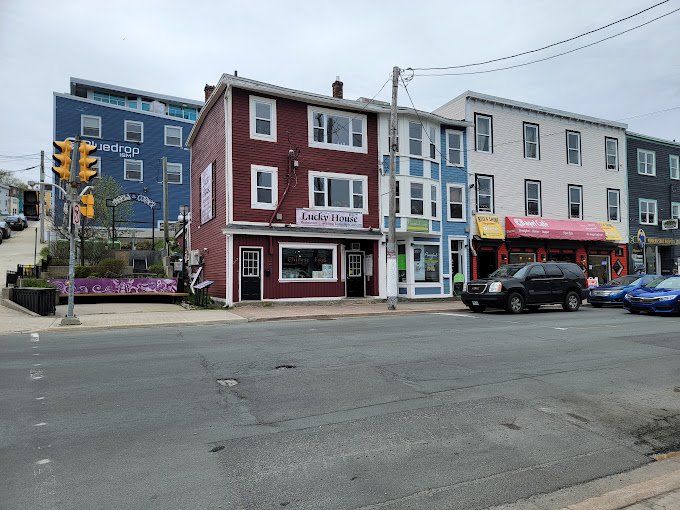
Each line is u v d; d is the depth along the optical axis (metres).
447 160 24.66
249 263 19.64
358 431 5.25
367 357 8.91
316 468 4.37
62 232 26.61
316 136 21.44
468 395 6.59
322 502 3.79
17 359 8.70
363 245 22.55
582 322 14.55
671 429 5.52
